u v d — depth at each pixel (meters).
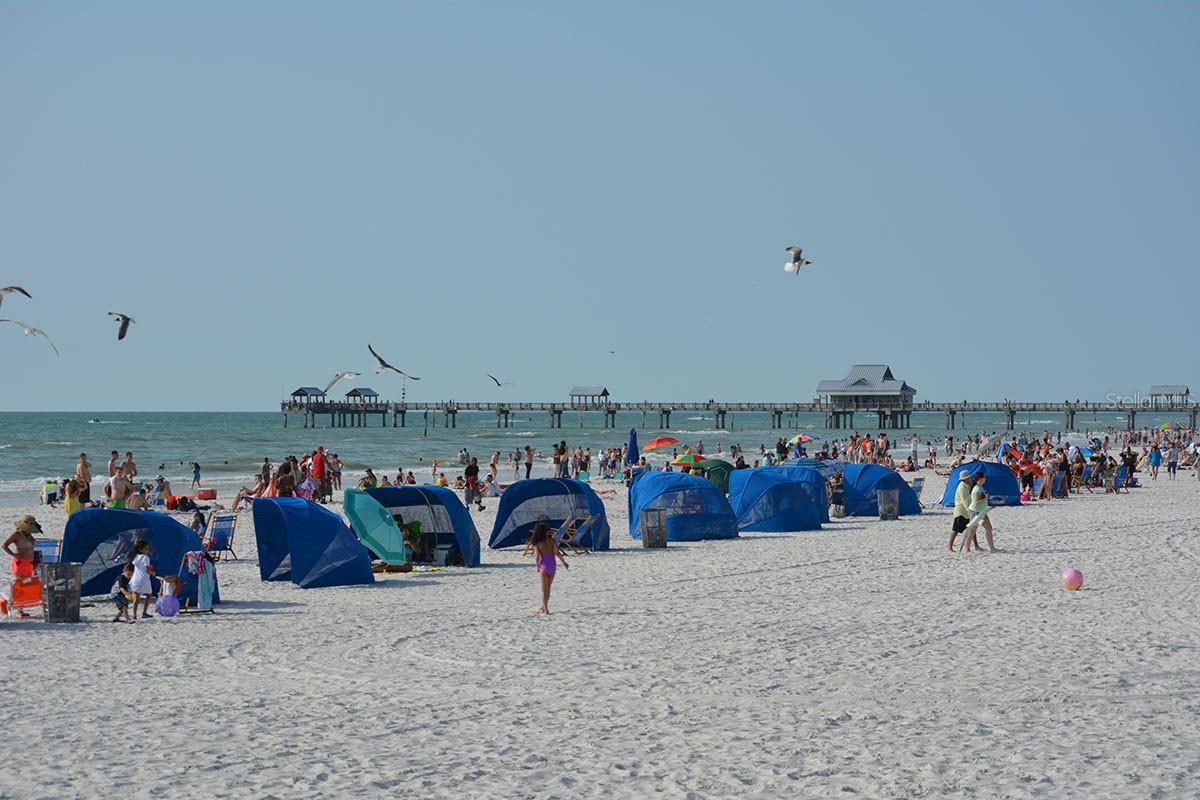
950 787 13.84
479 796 13.60
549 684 19.83
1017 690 18.94
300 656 22.61
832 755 15.25
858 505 56.00
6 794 13.66
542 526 27.78
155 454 137.75
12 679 20.50
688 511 45.69
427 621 26.64
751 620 26.25
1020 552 39.66
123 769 14.70
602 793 13.70
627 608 28.31
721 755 15.28
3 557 39.41
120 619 27.03
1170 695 18.53
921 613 26.91
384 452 146.75
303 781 14.17
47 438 184.88
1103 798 13.41
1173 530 46.88
